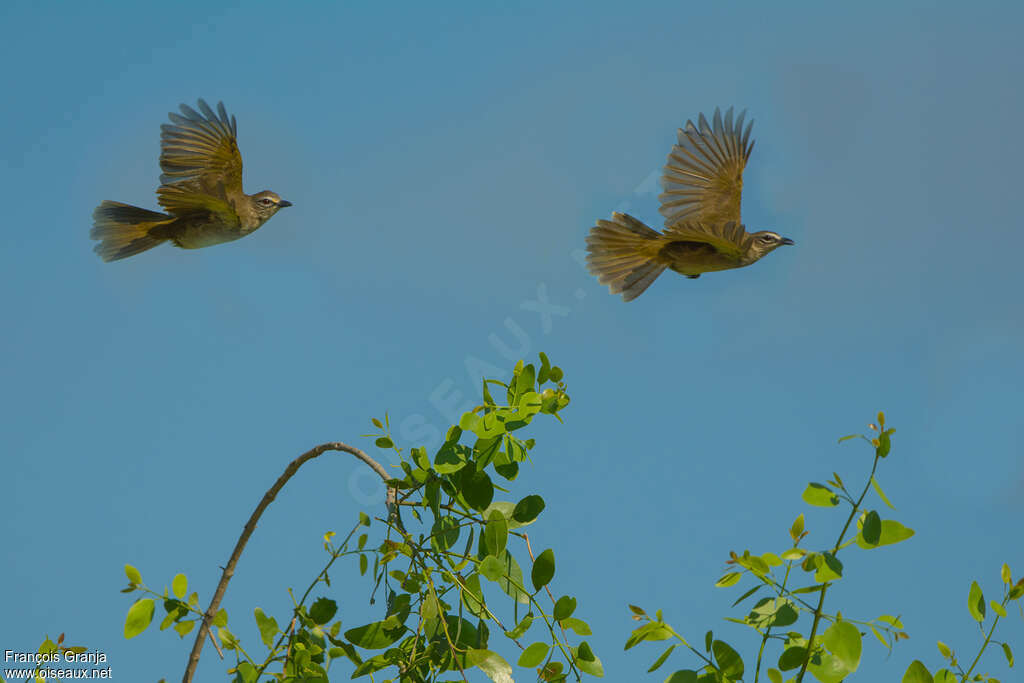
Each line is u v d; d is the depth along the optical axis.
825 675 6.99
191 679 7.96
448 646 8.75
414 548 8.80
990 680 8.08
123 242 12.80
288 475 8.70
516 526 9.01
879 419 7.01
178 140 11.84
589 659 8.54
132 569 7.95
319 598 8.42
